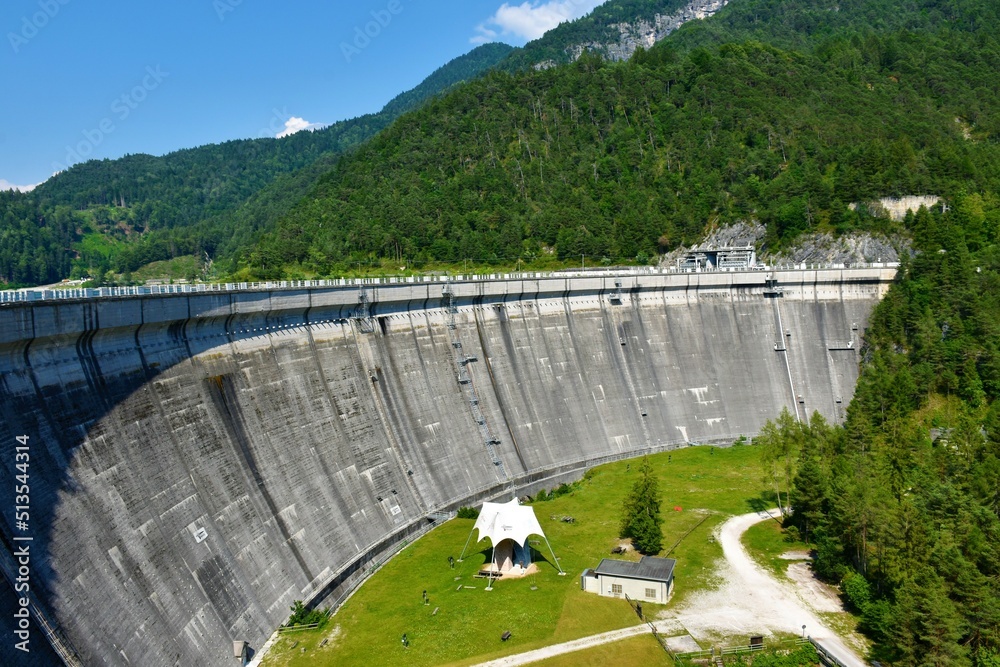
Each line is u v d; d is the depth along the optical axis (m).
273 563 79.38
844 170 194.38
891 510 83.44
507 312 137.75
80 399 66.44
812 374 156.25
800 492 99.50
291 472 88.81
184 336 83.31
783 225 193.38
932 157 196.00
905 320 149.62
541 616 79.88
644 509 96.50
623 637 76.31
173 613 64.81
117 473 66.50
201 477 76.56
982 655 68.31
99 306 69.38
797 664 72.19
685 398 150.12
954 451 108.69
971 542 79.31
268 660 70.88
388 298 116.62
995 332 136.88
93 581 58.78
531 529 89.69
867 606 77.94
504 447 123.31
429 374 119.19
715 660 72.38
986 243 166.12
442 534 102.00
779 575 89.56
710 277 159.38
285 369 96.12
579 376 142.12
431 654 72.94
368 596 84.94
